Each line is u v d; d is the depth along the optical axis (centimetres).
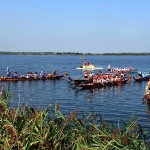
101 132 763
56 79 6656
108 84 5384
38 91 4675
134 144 714
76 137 775
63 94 4344
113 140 696
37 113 786
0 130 746
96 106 3294
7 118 779
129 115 2739
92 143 750
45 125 764
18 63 17050
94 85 5122
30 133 697
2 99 861
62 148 731
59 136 734
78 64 16825
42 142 700
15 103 2948
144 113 2845
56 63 18088
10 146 696
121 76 6725
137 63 19138
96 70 11275
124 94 4366
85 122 858
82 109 3091
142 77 6575
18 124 747
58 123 817
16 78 6081
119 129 756
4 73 8744
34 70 10638
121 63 18988
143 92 4619
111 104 3434
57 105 868
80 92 4588
